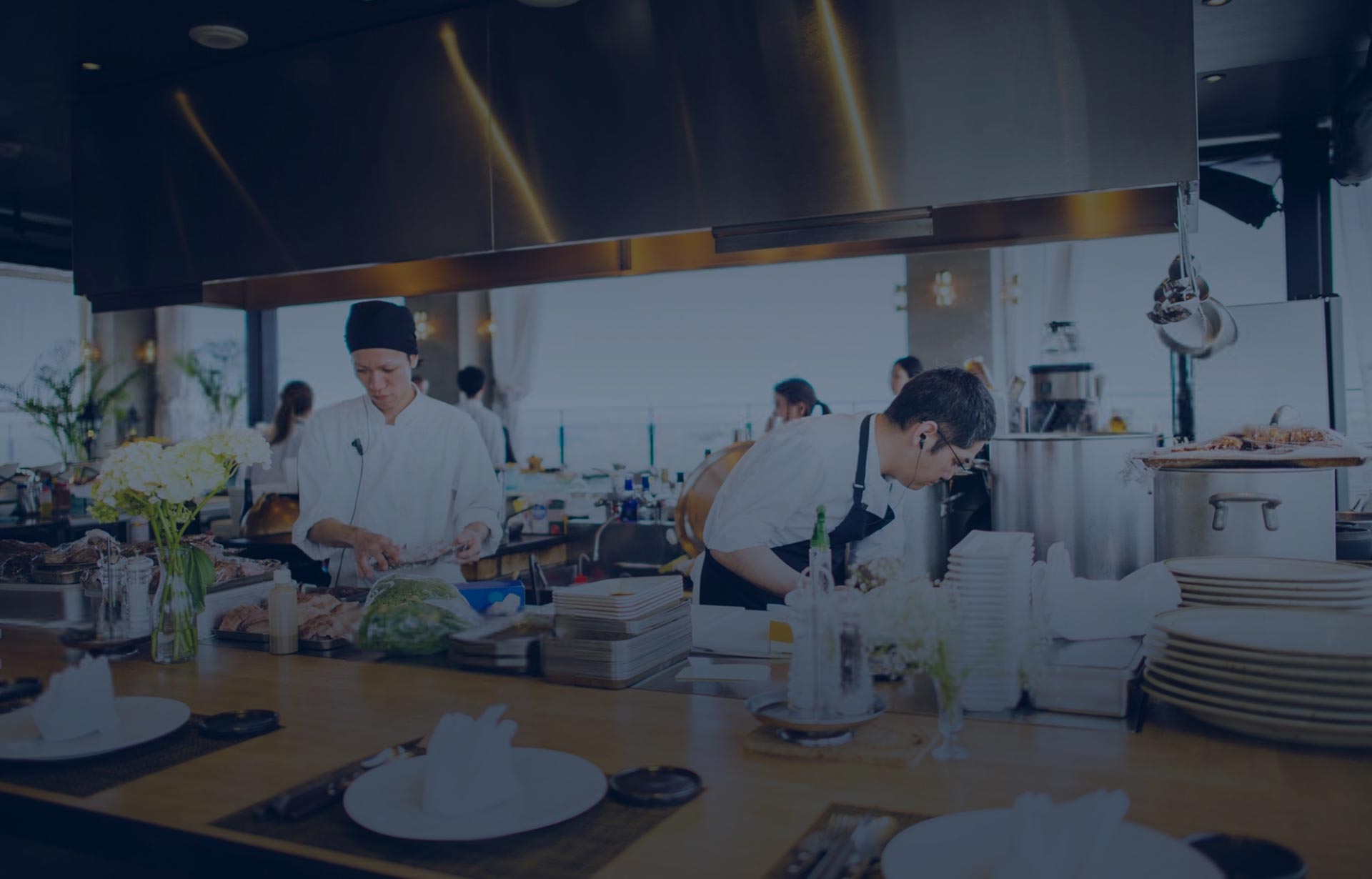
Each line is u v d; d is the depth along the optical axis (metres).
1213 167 5.08
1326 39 3.59
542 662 1.62
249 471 5.18
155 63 3.49
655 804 1.05
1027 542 1.37
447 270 3.72
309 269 3.39
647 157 2.94
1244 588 1.59
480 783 1.02
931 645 1.16
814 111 2.74
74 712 1.30
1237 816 0.99
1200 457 2.37
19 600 2.12
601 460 11.46
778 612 1.98
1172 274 2.66
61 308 9.28
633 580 1.70
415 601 1.83
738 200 2.84
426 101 3.20
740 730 1.32
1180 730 1.27
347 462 2.97
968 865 0.86
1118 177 2.46
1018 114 2.54
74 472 6.21
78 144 3.78
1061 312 8.09
